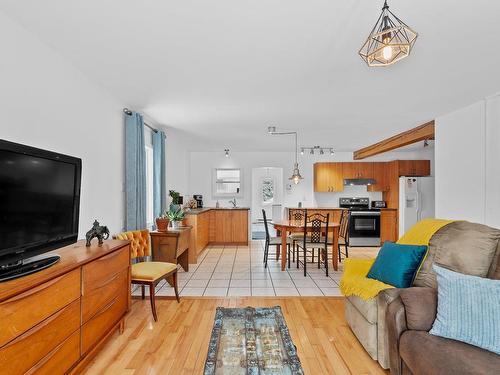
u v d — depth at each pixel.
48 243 1.94
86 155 2.92
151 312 3.07
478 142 3.68
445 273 1.75
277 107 3.94
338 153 7.93
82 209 2.86
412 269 2.21
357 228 6.96
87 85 2.92
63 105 2.54
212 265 5.10
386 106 3.89
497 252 1.84
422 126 4.91
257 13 1.89
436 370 1.42
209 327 2.73
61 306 1.71
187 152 7.50
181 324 2.79
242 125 4.95
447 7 1.82
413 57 2.50
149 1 1.77
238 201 7.93
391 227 7.02
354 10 1.85
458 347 1.50
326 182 7.65
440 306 1.69
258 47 2.33
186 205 6.84
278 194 7.96
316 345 2.42
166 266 3.15
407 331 1.75
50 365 1.62
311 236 4.77
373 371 2.07
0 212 1.56
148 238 3.39
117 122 3.59
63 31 2.12
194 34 2.14
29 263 1.76
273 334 2.59
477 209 3.70
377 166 7.62
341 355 2.28
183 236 4.48
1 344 1.31
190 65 2.66
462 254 1.96
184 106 3.89
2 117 1.93
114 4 1.80
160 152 4.97
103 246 2.37
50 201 1.96
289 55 2.47
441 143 4.37
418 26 2.03
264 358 2.21
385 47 1.48
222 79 2.98
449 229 2.22
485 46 2.32
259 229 8.04
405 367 1.77
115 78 2.96
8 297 1.35
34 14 1.92
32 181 1.80
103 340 2.20
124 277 2.57
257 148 7.36
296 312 3.09
